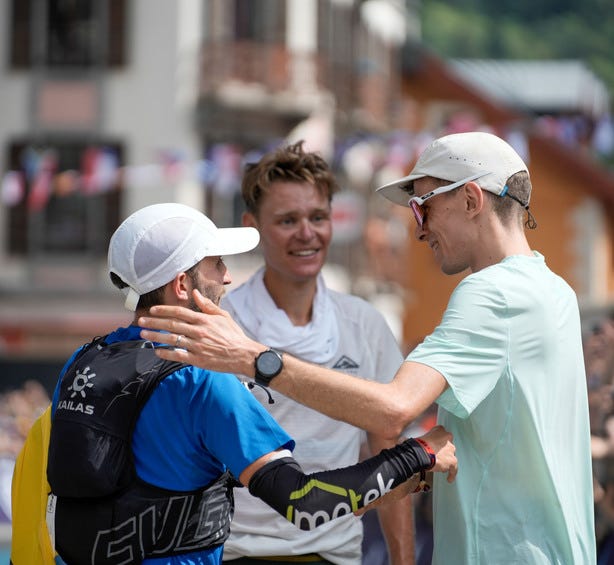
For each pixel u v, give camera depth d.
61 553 7.50
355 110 55.66
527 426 7.75
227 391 7.33
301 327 10.02
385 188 8.66
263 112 49.62
